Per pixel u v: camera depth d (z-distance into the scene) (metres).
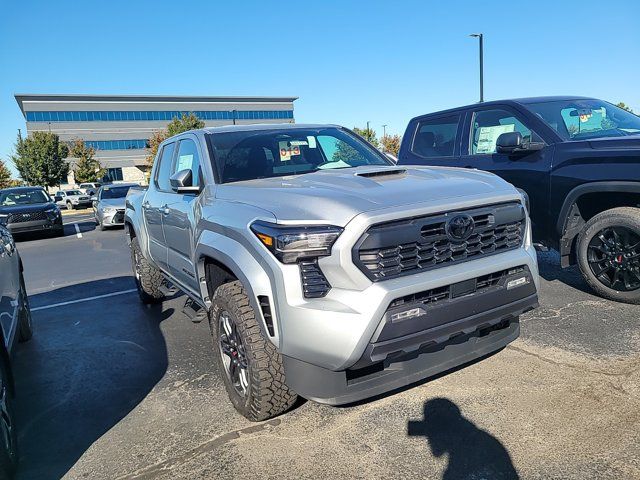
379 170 3.47
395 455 2.72
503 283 2.96
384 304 2.52
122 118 84.44
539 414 2.98
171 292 5.73
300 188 3.11
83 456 2.97
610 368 3.46
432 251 2.75
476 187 3.06
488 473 2.52
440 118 6.73
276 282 2.65
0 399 2.60
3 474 2.50
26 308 5.09
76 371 4.27
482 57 18.92
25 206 15.34
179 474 2.72
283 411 3.12
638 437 2.69
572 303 4.79
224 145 4.16
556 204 5.04
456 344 3.00
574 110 5.66
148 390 3.81
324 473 2.62
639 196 4.75
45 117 79.62
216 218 3.30
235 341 3.20
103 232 15.97
